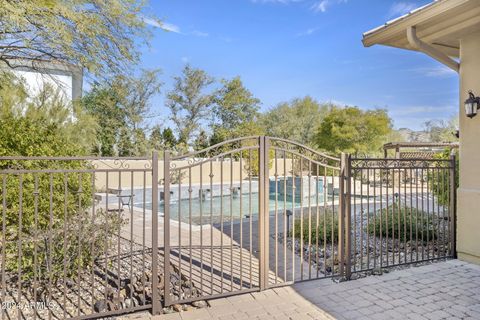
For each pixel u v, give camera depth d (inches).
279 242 230.7
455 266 178.7
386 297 138.9
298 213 310.3
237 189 593.6
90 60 271.6
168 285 128.9
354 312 125.5
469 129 186.1
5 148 154.1
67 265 139.6
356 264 183.0
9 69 295.7
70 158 115.1
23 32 244.1
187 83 1058.7
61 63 297.3
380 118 974.4
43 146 161.5
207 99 1071.6
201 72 1064.8
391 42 205.6
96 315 117.9
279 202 494.3
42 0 211.5
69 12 225.9
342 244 161.6
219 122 1133.1
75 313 123.6
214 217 389.4
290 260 190.9
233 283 152.3
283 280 158.2
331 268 174.1
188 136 1027.3
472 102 178.5
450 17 164.9
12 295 136.9
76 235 147.0
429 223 239.0
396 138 1175.0
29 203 143.8
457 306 130.3
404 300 135.9
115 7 265.9
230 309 128.3
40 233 140.6
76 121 359.9
